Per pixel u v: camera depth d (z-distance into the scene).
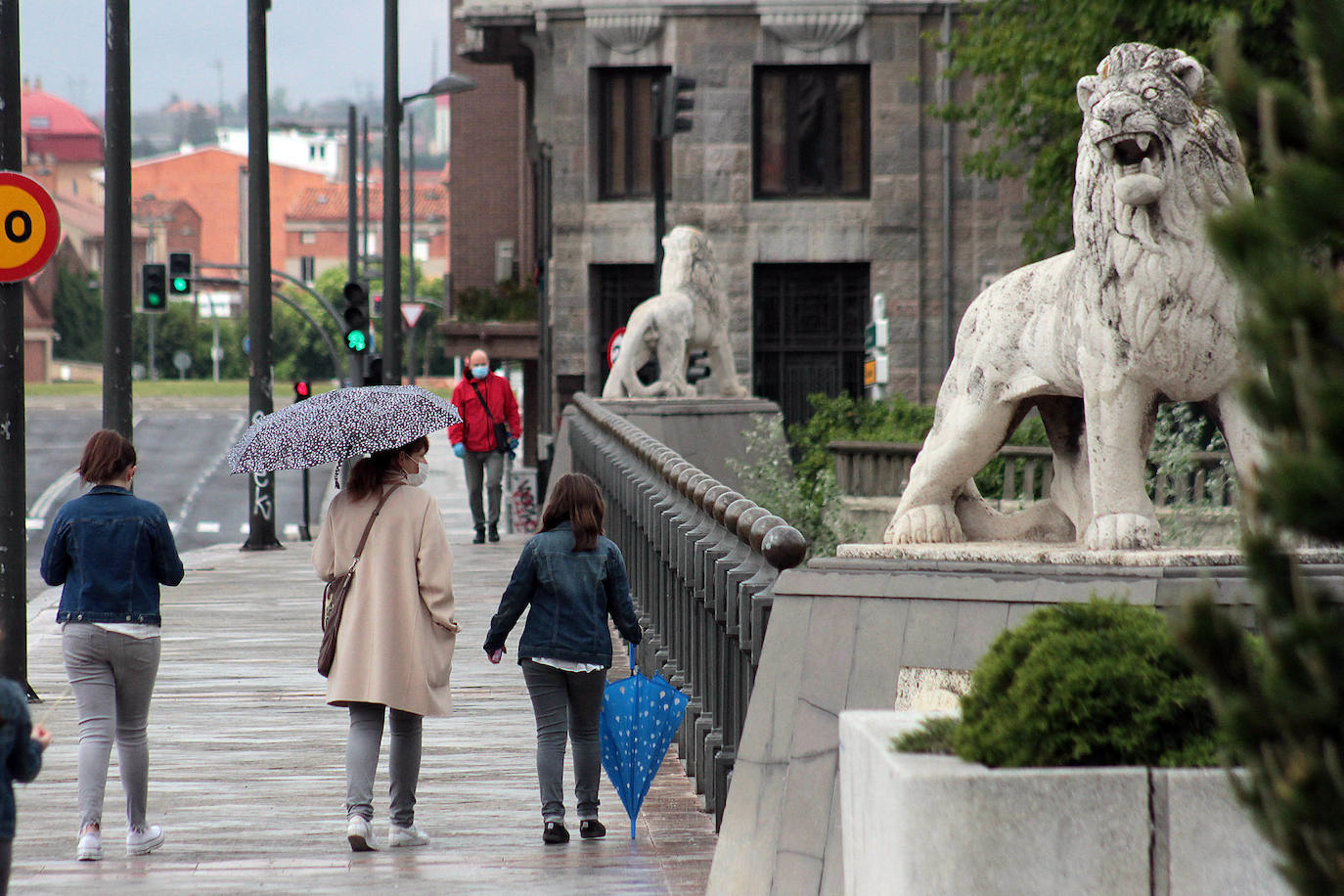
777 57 105.38
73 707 37.53
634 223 106.00
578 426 65.38
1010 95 81.69
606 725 25.31
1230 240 8.73
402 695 24.88
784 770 18.30
